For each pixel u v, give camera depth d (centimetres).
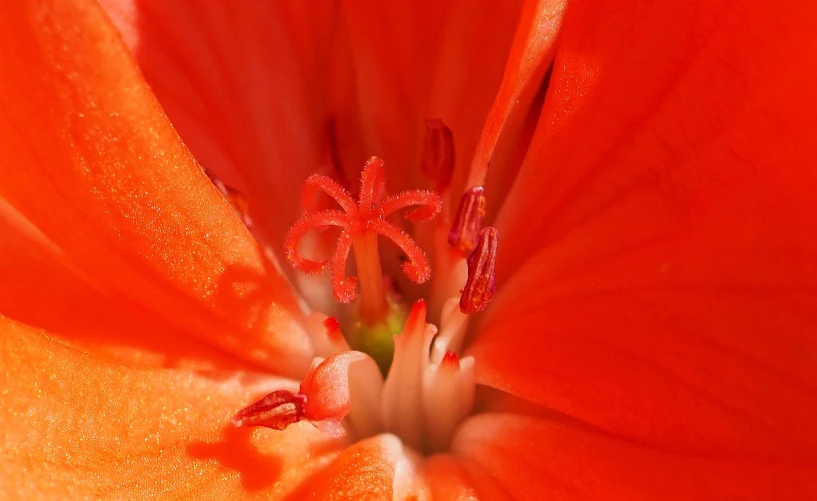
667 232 8
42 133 8
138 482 8
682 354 8
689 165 8
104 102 8
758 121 7
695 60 8
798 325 7
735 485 7
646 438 8
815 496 7
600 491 8
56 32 7
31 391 7
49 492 7
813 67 7
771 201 7
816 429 7
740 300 7
